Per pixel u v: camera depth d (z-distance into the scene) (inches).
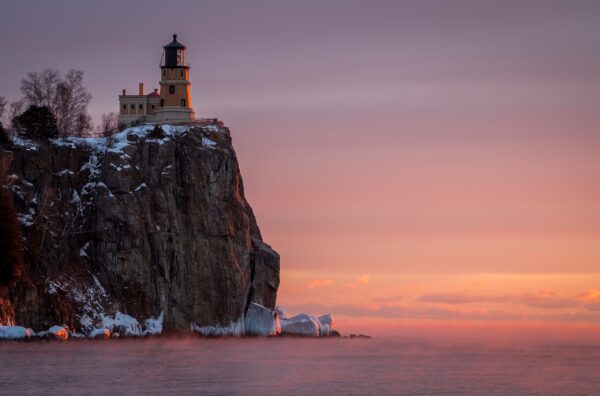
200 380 7770.7
